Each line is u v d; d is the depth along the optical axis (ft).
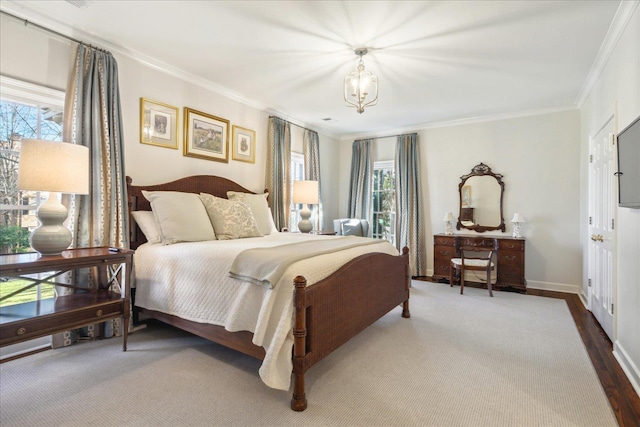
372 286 8.62
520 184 15.51
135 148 10.07
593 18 7.80
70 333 8.33
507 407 5.84
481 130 16.46
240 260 7.05
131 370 7.07
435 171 17.63
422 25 8.22
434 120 16.93
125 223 9.29
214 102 12.60
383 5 7.43
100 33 8.76
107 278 8.72
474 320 10.53
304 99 13.91
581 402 6.01
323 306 6.50
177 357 7.74
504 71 10.86
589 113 12.39
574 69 10.62
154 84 10.57
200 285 7.63
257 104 14.40
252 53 9.84
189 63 10.57
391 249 10.77
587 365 7.47
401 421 5.44
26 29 7.80
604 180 9.95
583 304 12.40
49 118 8.48
